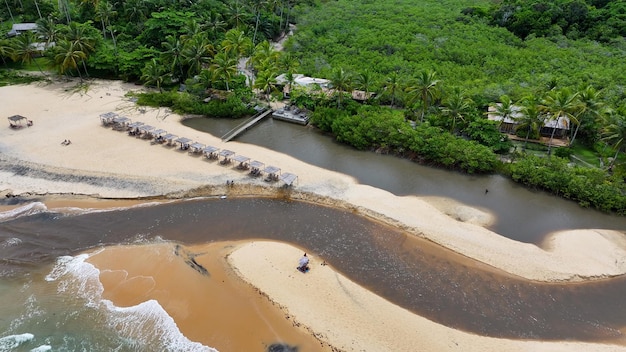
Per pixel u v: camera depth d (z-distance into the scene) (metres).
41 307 32.78
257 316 32.09
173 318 31.92
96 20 86.69
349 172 54.00
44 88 75.00
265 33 101.56
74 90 74.88
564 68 77.06
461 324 32.69
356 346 29.95
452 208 47.47
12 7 96.94
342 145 61.50
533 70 78.00
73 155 53.94
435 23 102.94
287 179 48.47
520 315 33.84
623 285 37.34
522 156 55.91
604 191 47.66
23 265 36.72
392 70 78.50
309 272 36.66
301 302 33.34
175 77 78.62
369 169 55.06
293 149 59.53
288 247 39.69
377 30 99.25
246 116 69.50
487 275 37.84
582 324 33.28
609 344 31.58
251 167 52.62
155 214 44.38
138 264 36.84
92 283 34.91
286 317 32.03
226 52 74.69
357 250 40.31
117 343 30.08
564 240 42.69
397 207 46.62
